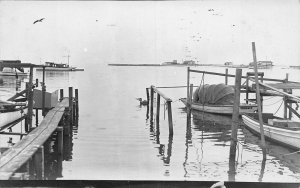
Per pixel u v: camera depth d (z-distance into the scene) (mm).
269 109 26281
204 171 10508
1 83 38094
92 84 48062
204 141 14758
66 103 19297
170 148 13469
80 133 16297
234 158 11711
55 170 10336
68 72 70688
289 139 13180
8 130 16188
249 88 19938
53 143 14086
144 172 10164
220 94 22328
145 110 24703
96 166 10883
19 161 8250
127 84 47969
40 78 53531
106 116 21797
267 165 11234
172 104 28078
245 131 16703
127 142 14422
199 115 21984
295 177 9797
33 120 19438
